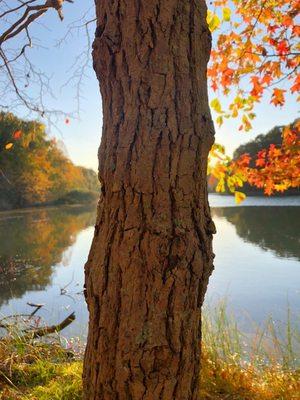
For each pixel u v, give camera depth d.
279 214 28.72
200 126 1.83
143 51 1.79
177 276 1.77
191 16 1.84
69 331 5.84
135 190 1.76
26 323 5.63
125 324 1.79
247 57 4.55
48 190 53.56
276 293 8.38
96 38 1.90
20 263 13.26
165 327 1.78
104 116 1.90
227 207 40.03
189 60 1.83
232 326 4.63
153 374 1.79
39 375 3.17
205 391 2.78
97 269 1.87
